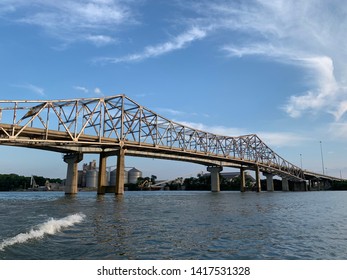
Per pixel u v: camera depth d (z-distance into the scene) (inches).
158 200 3065.9
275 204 2450.8
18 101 3021.7
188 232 877.2
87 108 3698.3
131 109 4217.5
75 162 4089.6
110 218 1212.5
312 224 1113.4
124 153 4023.1
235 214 1467.8
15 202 2561.5
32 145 3503.9
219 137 6402.6
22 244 627.2
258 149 7829.7
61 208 1792.6
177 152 5032.0
